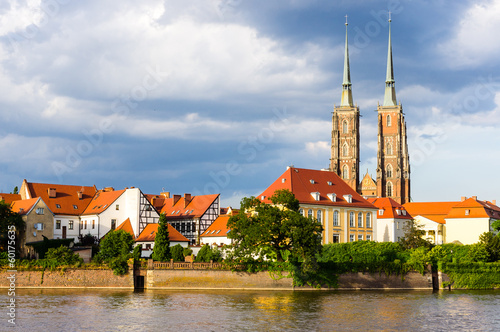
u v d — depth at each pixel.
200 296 131.62
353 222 195.38
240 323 100.88
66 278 141.88
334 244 168.75
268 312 111.38
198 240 199.00
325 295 137.75
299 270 146.88
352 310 115.25
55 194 196.62
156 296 130.50
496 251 178.50
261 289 146.12
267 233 143.00
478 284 163.00
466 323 103.94
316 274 148.25
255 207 150.00
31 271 141.75
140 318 104.06
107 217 191.12
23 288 140.88
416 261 158.75
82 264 143.38
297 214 146.50
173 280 144.50
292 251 144.75
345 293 142.88
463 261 169.75
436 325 102.06
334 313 111.56
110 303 119.12
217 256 165.62
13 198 199.25
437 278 160.00
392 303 125.56
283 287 146.50
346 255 163.25
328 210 190.25
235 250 147.88
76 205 198.62
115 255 158.25
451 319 107.50
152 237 184.12
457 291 154.75
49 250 146.25
